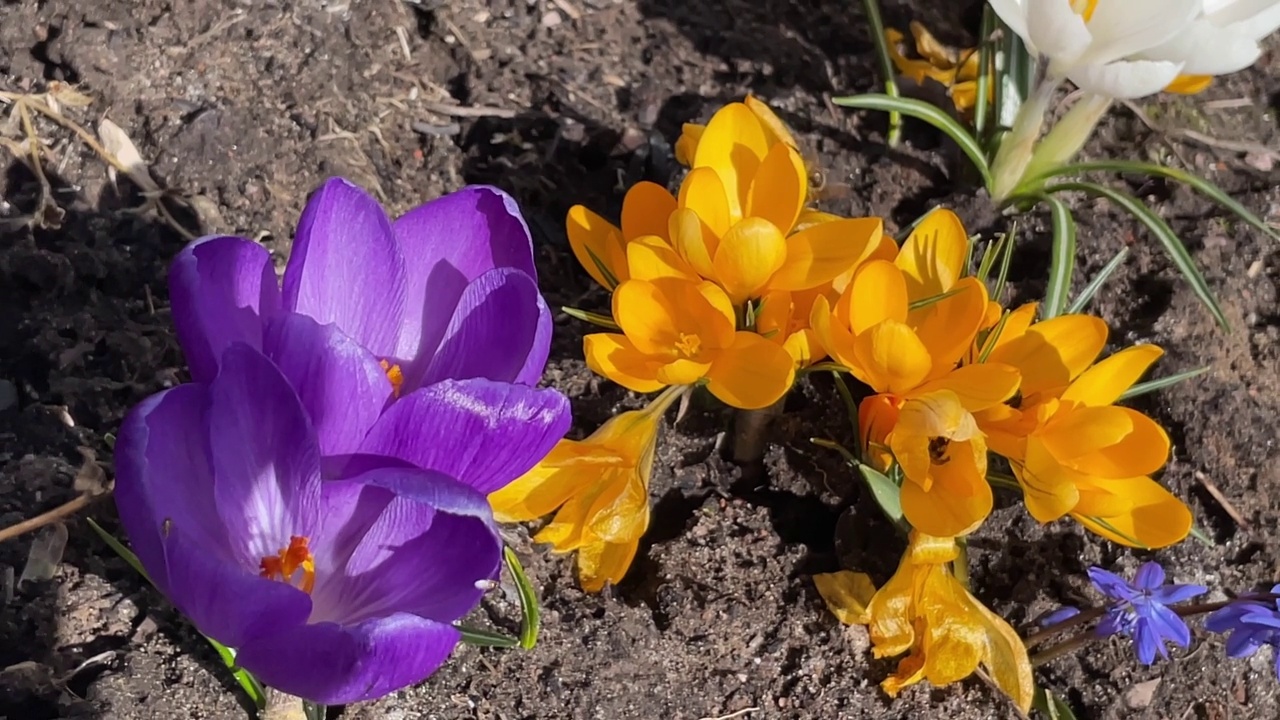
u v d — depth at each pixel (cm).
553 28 54
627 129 52
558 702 41
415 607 32
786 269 39
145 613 39
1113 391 39
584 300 49
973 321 38
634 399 46
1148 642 38
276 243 46
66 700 37
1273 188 54
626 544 40
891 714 42
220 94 48
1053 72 44
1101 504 38
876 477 39
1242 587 46
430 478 30
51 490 40
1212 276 50
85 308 44
